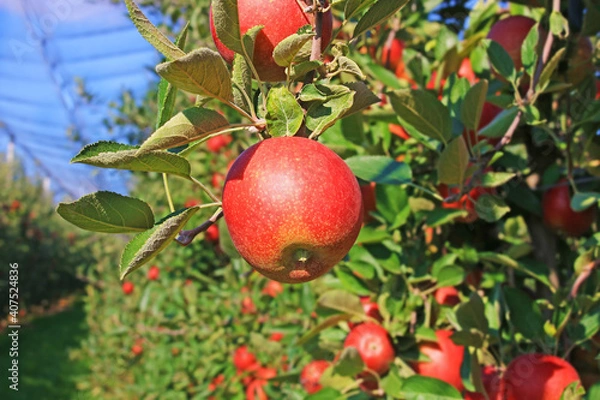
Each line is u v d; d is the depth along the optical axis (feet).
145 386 6.51
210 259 5.81
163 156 0.98
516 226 2.18
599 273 1.82
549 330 1.75
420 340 1.94
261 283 4.30
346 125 2.07
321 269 1.04
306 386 2.30
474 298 1.65
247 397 4.17
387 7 1.09
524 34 1.98
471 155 1.92
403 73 2.54
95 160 0.93
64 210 1.00
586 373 1.86
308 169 0.95
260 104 1.10
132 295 6.95
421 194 2.14
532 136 2.16
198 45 3.79
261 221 0.94
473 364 1.66
